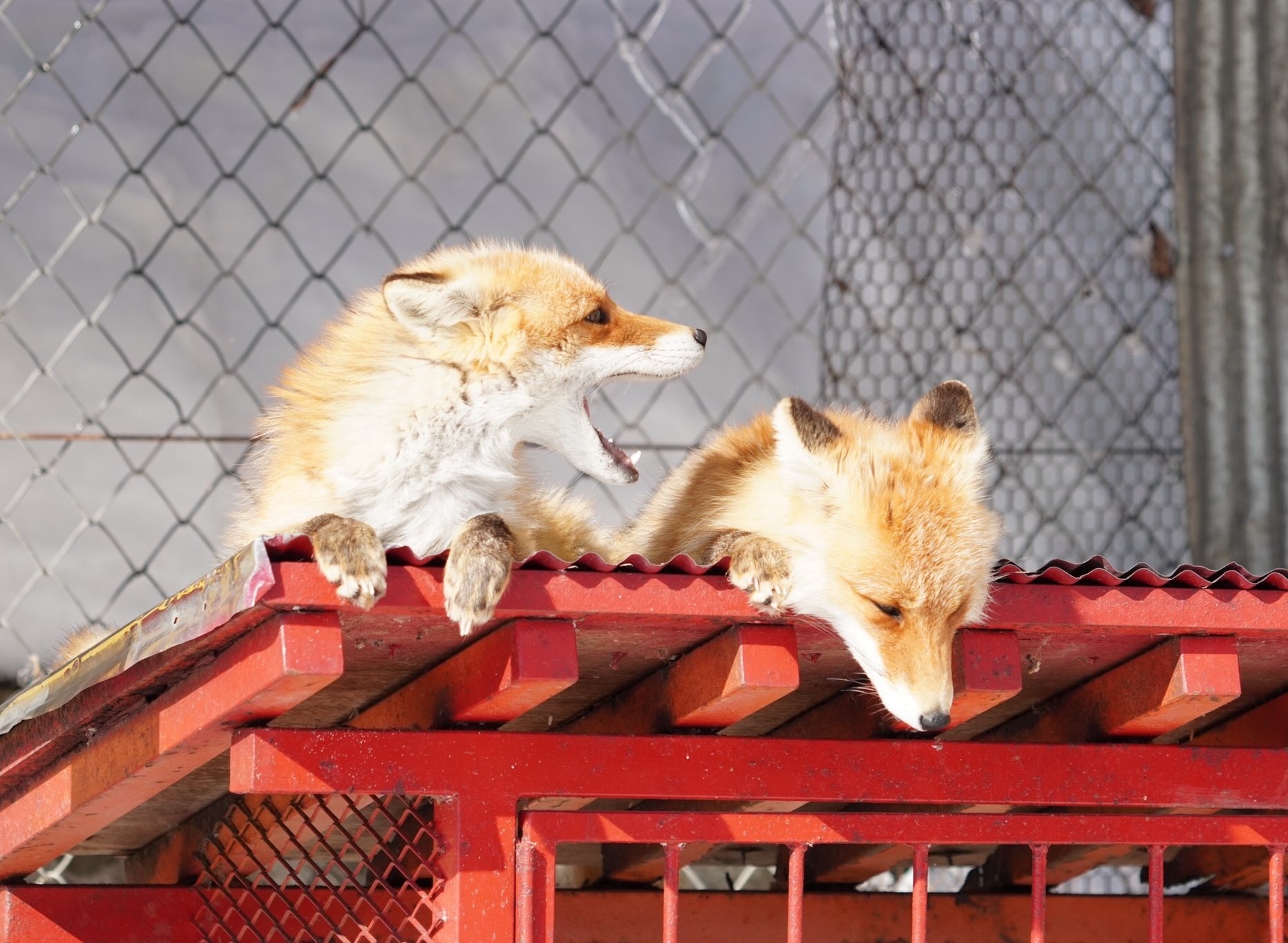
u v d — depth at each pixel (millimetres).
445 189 10656
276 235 10461
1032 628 4660
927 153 9555
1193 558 8938
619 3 10914
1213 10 9031
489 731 4391
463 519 5727
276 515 5559
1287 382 8750
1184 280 9125
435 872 4449
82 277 10070
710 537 5609
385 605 4008
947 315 9641
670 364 6410
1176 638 4762
